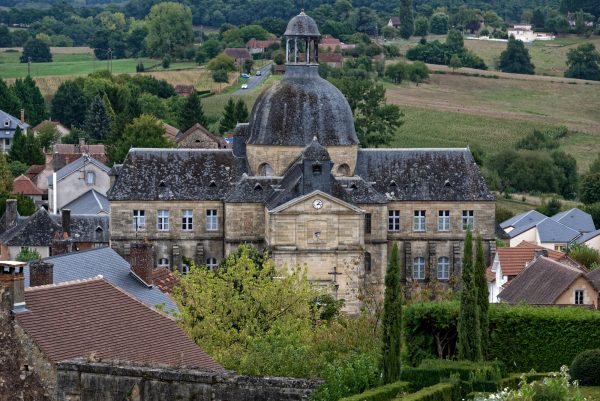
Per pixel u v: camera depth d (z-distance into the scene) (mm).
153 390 93312
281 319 164250
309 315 172875
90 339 105750
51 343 102812
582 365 142125
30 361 101938
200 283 170125
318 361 134625
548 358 159000
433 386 132125
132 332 110062
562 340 158500
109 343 106812
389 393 129375
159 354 109312
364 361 135875
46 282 143125
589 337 158375
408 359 156250
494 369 142250
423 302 161125
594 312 160000
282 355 132875
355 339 160875
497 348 159000
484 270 153625
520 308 160625
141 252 159375
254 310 167000
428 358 153750
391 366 138375
